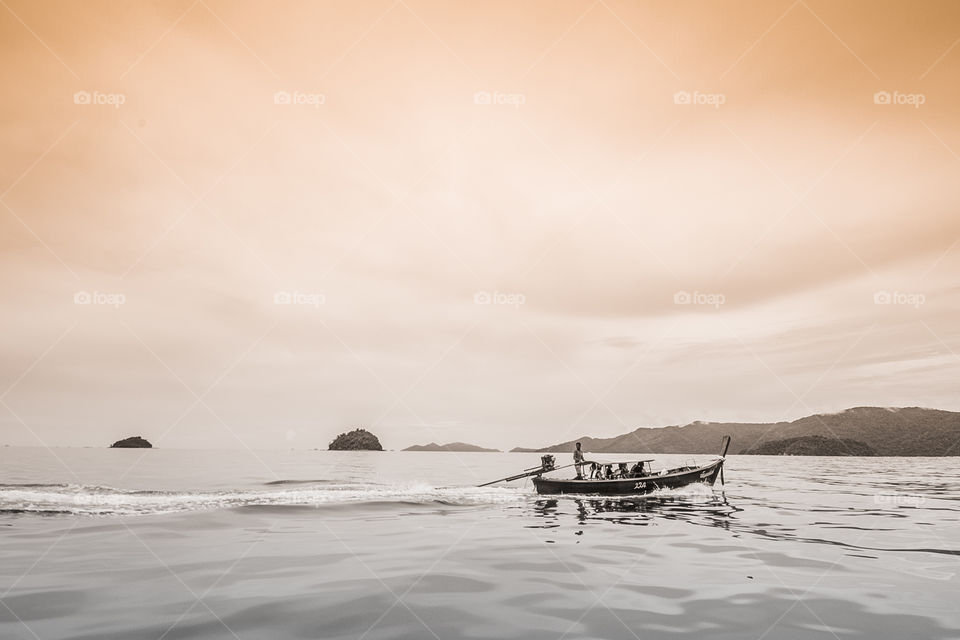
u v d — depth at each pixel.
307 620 6.45
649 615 6.73
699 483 25.28
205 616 6.54
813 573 8.84
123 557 9.62
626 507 18.31
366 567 9.10
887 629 6.28
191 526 13.02
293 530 12.74
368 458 107.38
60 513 14.65
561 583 8.19
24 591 7.50
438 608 6.94
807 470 58.12
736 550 10.69
